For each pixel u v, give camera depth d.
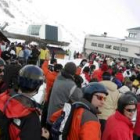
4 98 2.73
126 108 3.48
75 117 3.16
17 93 2.77
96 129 3.07
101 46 53.88
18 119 2.59
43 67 7.31
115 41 51.38
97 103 3.41
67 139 3.18
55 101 5.10
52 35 44.38
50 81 6.68
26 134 2.56
